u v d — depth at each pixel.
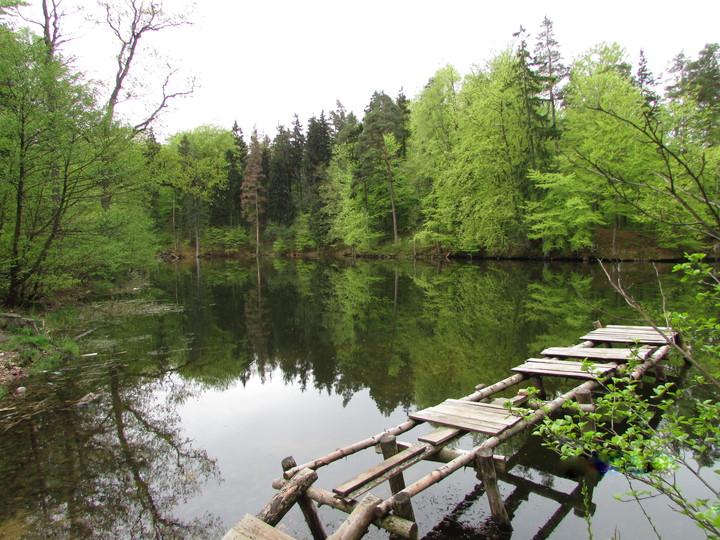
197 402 6.88
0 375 7.85
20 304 12.34
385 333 11.45
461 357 8.88
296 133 58.62
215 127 57.16
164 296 19.55
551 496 4.16
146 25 17.58
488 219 25.86
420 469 4.68
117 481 4.61
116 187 12.77
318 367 8.67
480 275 23.19
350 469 4.76
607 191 20.36
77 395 7.09
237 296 19.38
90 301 17.27
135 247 16.77
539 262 28.06
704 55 29.02
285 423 6.08
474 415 4.88
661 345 7.03
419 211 37.22
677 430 2.49
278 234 53.38
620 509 3.90
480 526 3.77
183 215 53.53
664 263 23.23
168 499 4.29
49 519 3.97
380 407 6.53
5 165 9.83
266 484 4.55
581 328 10.62
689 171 1.89
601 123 19.77
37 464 4.97
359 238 40.97
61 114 10.09
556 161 23.52
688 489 4.11
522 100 25.25
